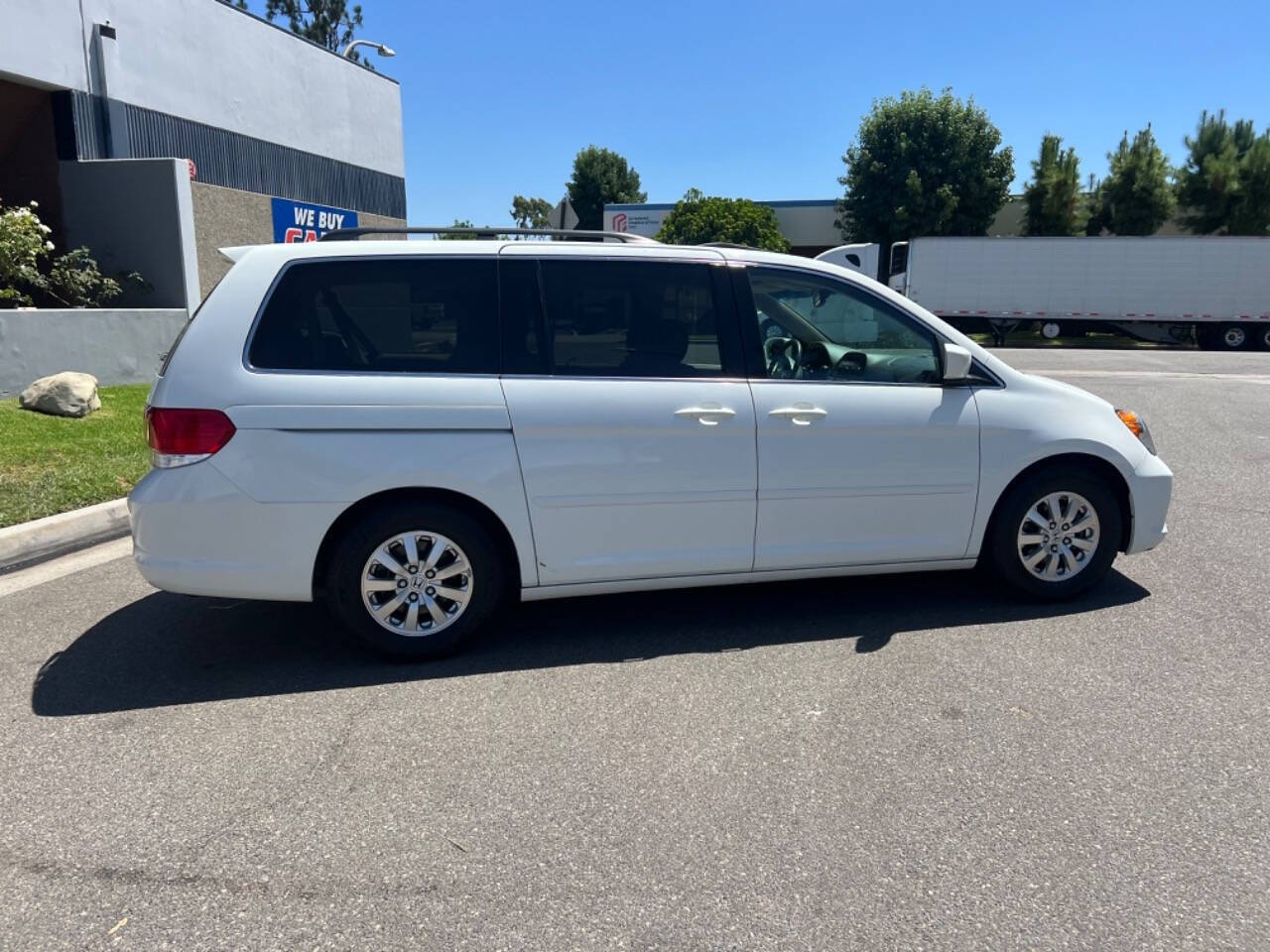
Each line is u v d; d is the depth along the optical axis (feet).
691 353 14.47
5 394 31.89
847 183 130.93
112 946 7.93
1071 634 14.79
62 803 10.12
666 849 9.25
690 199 139.33
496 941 7.98
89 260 39.93
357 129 69.56
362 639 13.64
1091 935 7.98
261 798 10.21
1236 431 35.65
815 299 15.24
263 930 8.13
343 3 166.71
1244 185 118.62
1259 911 8.26
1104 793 10.18
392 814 9.89
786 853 9.17
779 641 14.64
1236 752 11.05
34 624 15.69
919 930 8.07
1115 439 15.88
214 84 53.26
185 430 12.85
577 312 14.15
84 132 43.83
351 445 13.08
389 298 13.65
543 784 10.46
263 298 13.30
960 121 123.34
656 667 13.66
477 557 13.76
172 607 16.55
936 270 102.89
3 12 39.42
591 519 13.98
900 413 14.87
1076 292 100.37
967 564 15.74
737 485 14.38
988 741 11.35
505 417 13.50
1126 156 123.03
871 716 12.03
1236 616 15.53
